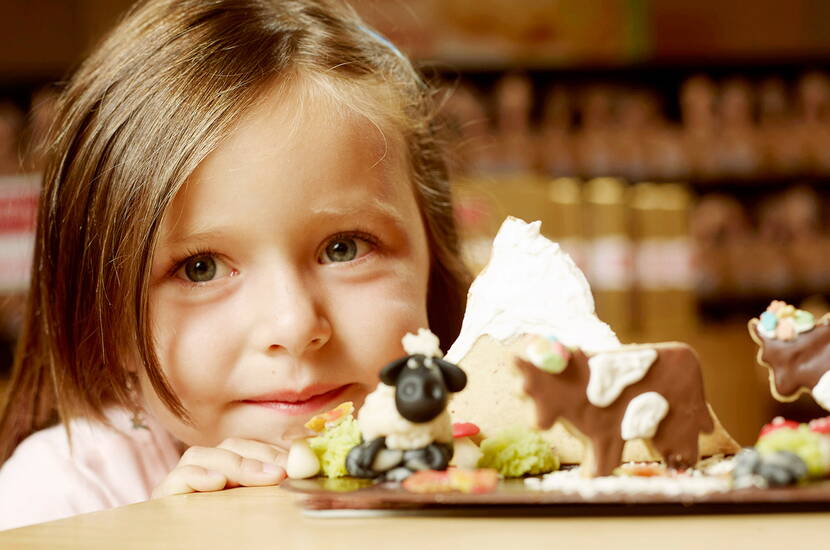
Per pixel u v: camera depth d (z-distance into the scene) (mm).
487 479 396
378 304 560
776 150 1610
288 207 536
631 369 419
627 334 1315
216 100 540
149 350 547
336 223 550
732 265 1594
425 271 612
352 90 567
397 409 419
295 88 550
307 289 542
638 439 428
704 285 1578
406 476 421
